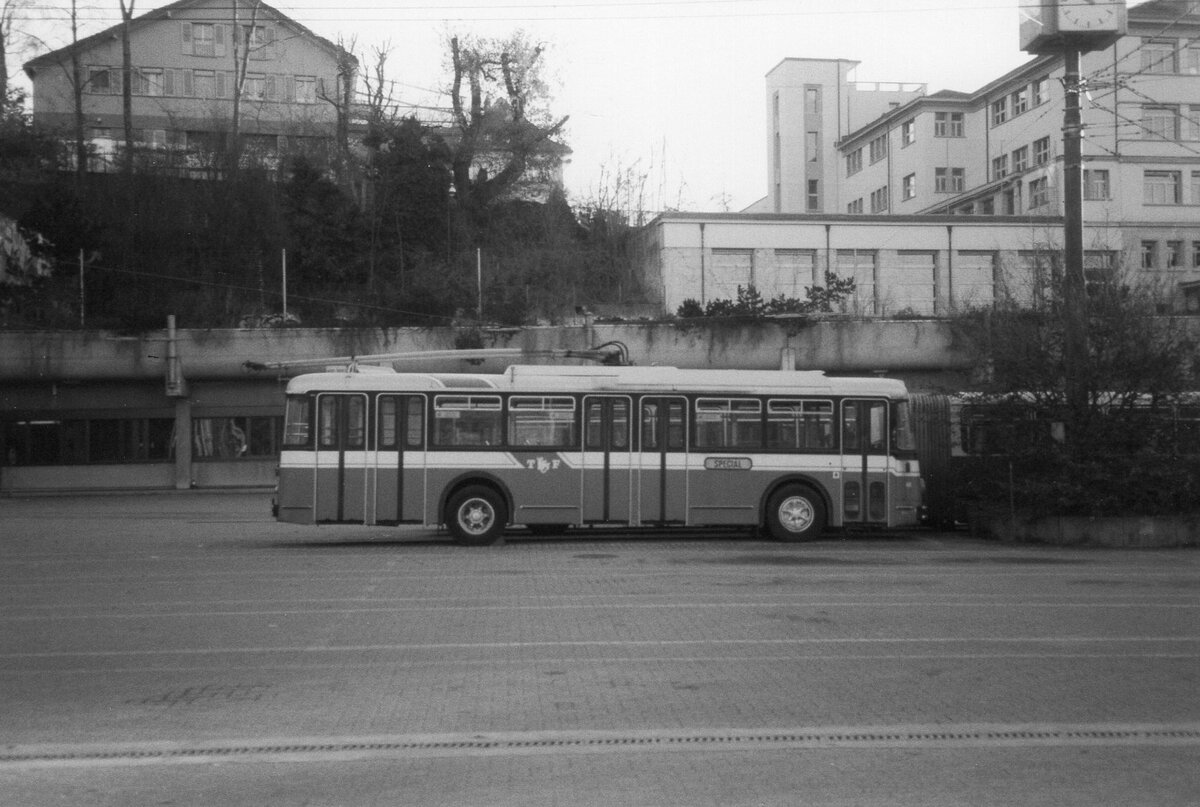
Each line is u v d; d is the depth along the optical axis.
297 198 53.00
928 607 14.72
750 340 44.66
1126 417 24.59
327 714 9.20
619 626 13.29
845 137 81.62
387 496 22.75
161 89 68.88
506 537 25.19
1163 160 60.66
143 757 8.00
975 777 7.37
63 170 51.78
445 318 47.84
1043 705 9.38
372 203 54.50
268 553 21.94
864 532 27.09
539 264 53.03
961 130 71.31
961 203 68.69
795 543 23.62
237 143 53.41
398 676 10.64
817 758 7.82
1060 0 24.41
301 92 70.19
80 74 60.00
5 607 15.04
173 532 27.20
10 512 34.91
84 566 19.84
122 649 12.09
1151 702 9.49
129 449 46.47
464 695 9.82
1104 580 17.66
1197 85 61.16
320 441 22.72
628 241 55.09
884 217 53.47
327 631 13.09
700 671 10.77
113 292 48.44
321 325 45.94
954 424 27.19
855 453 23.84
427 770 7.61
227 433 46.78
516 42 57.59
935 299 50.94
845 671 10.75
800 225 53.06
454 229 55.16
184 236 49.91
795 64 83.25
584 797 6.96
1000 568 19.33
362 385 22.86
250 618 14.03
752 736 8.40
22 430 45.84
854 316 44.88
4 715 9.24
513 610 14.55
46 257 48.22
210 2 69.12
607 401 23.34
